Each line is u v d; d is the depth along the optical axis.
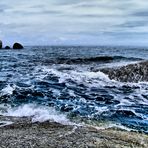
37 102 17.72
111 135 11.31
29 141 9.91
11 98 18.56
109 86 22.98
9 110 15.77
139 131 12.83
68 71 29.72
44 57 51.31
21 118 13.99
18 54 63.25
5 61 43.34
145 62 25.86
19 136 10.52
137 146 10.19
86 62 39.69
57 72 29.39
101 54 64.94
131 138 11.16
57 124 12.95
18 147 9.23
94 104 17.56
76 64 37.28
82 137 10.62
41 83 24.03
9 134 10.83
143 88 22.39
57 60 43.16
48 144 9.64
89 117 14.81
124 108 16.75
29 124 12.84
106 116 15.11
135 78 24.20
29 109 16.02
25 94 19.75
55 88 22.06
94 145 9.74
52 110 15.94
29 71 31.09
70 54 63.91
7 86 22.41
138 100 18.80
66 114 15.23
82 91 21.17
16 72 30.39
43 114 15.00
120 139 10.85
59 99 18.62
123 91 21.41
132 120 14.56
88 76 26.22
